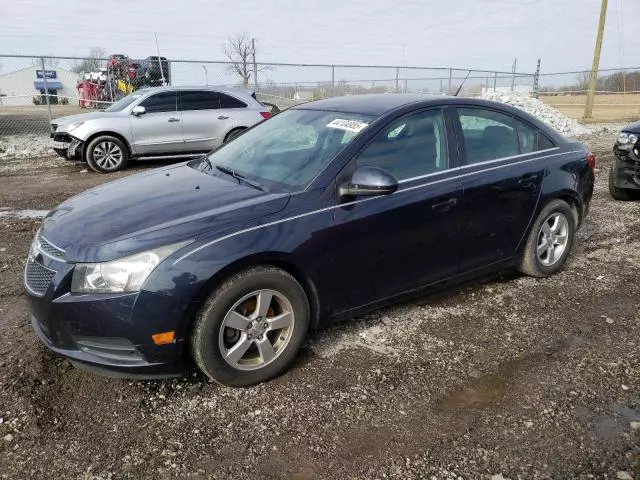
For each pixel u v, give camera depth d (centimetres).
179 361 301
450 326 400
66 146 1090
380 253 362
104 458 264
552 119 1906
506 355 361
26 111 2417
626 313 421
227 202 329
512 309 428
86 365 299
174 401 309
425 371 340
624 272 506
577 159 493
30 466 258
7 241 596
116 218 318
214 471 257
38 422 288
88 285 287
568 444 274
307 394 316
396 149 376
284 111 466
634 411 301
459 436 280
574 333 391
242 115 1193
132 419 293
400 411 301
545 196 457
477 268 431
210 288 297
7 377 325
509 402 309
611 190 784
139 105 1122
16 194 869
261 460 264
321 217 333
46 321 301
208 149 1184
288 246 318
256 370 321
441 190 387
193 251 292
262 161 390
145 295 282
